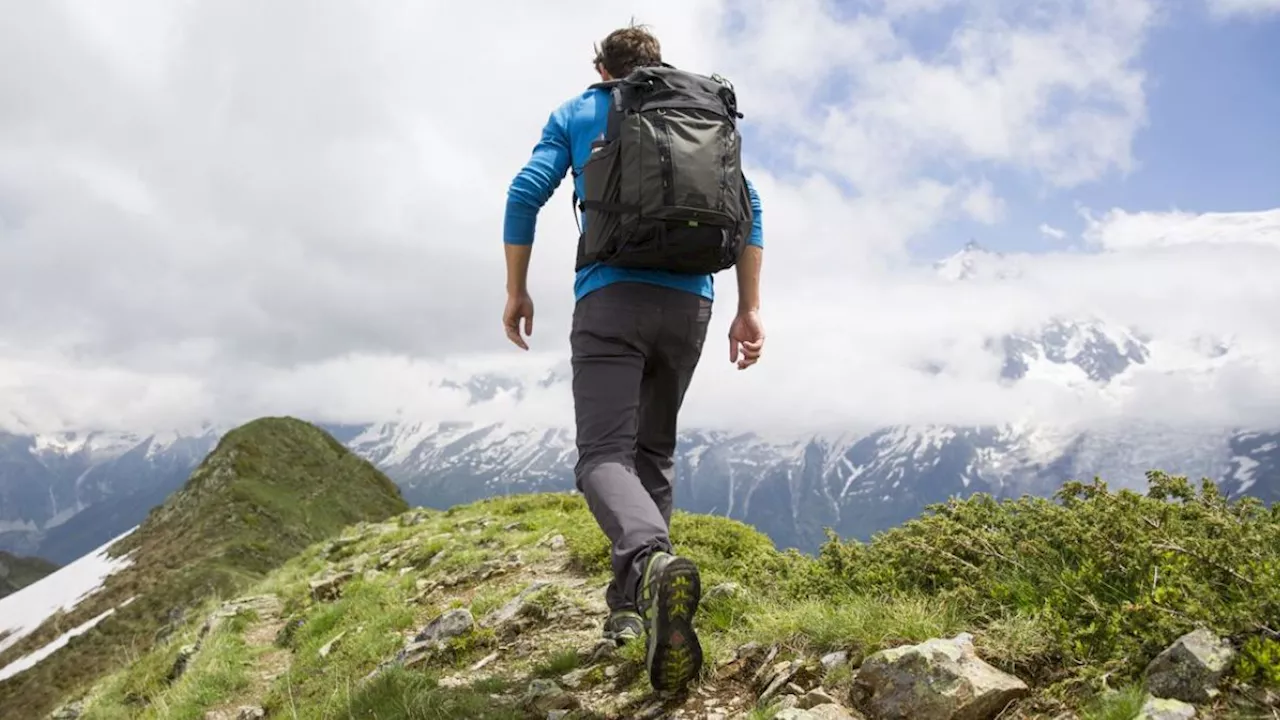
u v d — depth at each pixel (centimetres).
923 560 467
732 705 416
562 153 433
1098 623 347
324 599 1169
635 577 371
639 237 389
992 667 357
